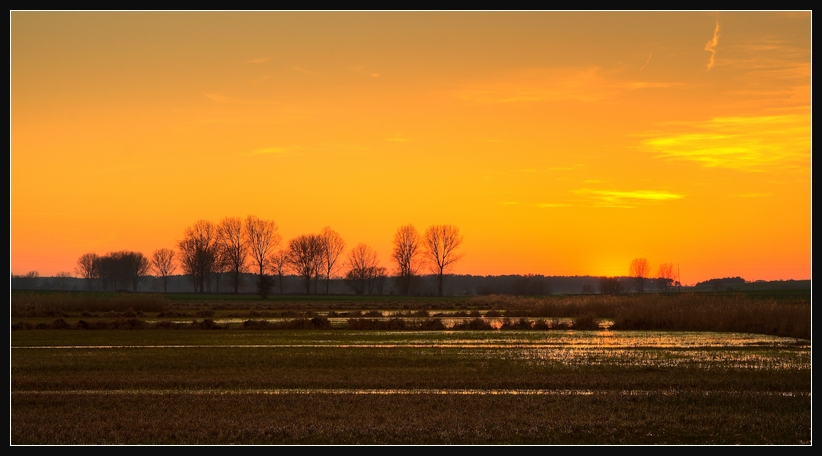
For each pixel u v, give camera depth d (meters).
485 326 57.12
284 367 32.78
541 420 22.27
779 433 21.31
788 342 44.88
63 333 52.03
